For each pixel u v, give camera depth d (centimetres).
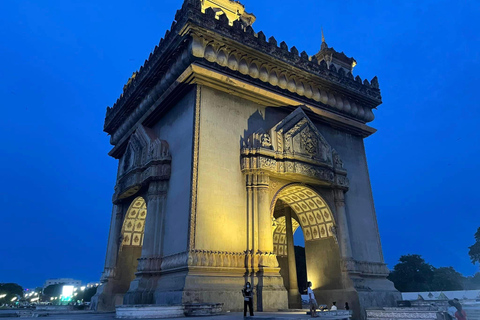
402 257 5294
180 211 1634
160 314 1245
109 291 2148
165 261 1625
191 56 1722
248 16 2811
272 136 1880
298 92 2105
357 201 2222
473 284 4841
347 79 2347
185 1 1795
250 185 1742
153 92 2075
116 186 2478
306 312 1410
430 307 1432
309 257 2125
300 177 1889
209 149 1686
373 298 1870
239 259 1593
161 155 1867
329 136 2256
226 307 1443
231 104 1853
